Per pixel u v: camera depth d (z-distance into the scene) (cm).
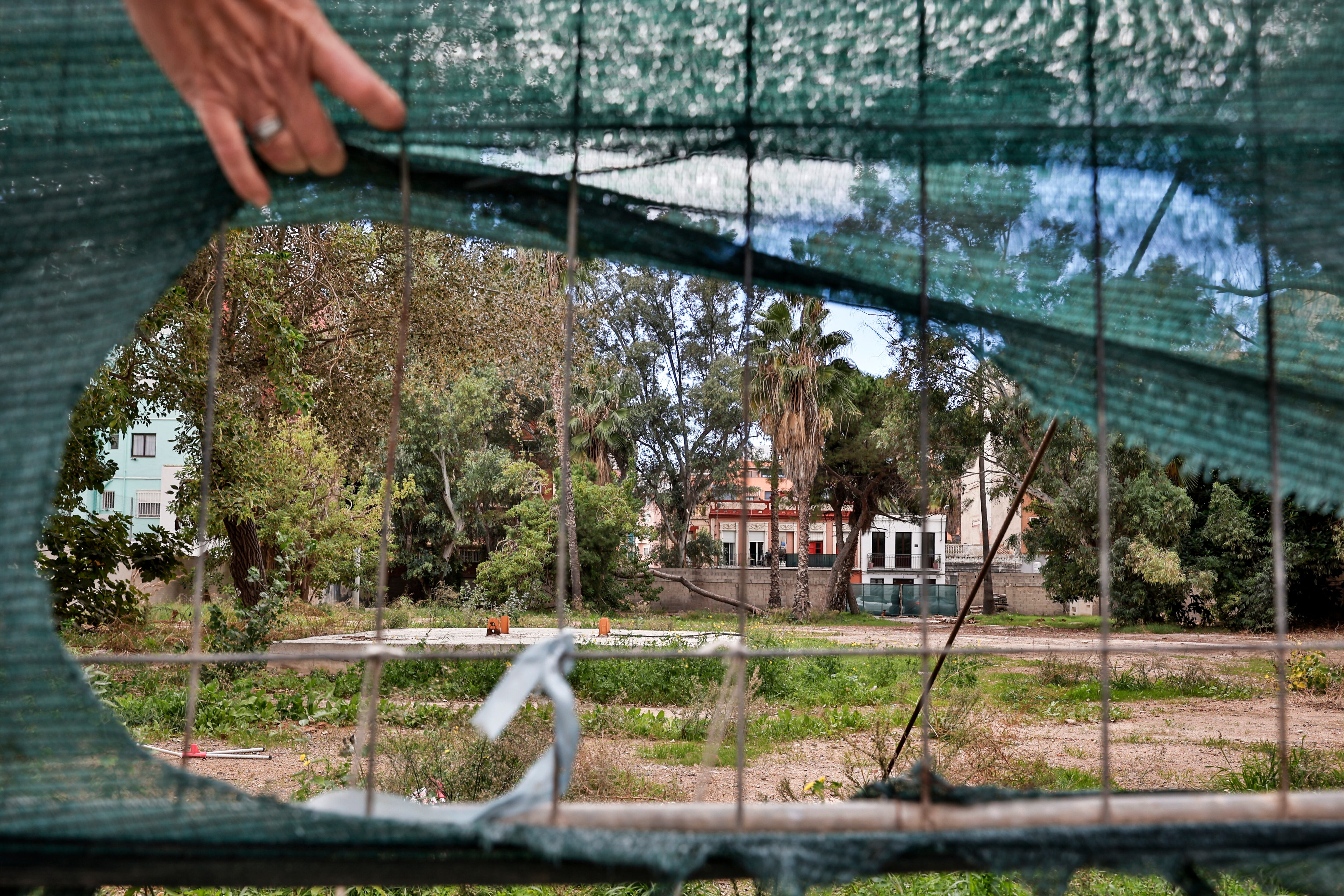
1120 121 168
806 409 2688
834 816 145
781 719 911
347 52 132
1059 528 2731
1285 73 159
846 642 2167
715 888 383
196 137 151
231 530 1372
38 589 132
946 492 2839
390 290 1466
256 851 138
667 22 153
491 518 3712
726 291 3538
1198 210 181
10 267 143
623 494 3484
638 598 3816
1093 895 363
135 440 3572
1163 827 140
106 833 132
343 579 2167
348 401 1570
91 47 145
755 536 4931
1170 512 2472
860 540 4478
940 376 2191
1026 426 2477
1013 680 1379
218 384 1197
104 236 147
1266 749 809
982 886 368
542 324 1605
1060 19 156
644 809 145
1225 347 194
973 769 649
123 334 145
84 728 133
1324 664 1300
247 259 1055
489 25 151
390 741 666
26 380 139
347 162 160
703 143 169
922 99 167
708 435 3862
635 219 180
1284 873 146
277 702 914
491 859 140
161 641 1168
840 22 155
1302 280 180
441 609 2884
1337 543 2167
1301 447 185
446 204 173
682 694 1083
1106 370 197
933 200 190
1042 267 196
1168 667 1481
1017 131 168
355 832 135
